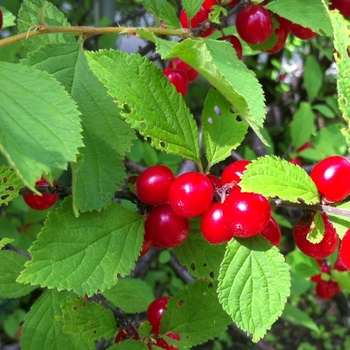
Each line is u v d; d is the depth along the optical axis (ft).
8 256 0.46
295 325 1.83
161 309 0.48
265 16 0.54
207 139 0.43
